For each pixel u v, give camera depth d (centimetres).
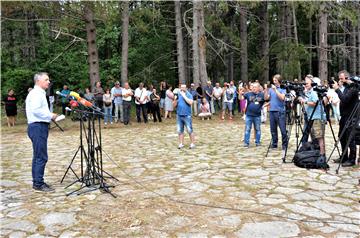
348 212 445
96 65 1614
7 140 1136
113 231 400
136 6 2053
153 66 2380
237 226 407
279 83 855
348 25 2536
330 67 2981
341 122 692
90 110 587
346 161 693
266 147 919
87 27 1591
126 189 559
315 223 412
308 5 1706
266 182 582
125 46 1748
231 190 541
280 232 389
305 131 717
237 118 1666
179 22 1908
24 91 2022
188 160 773
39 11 1477
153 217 437
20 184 602
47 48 2295
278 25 2522
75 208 475
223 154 836
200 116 1612
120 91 1530
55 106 2133
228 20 2509
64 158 820
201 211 455
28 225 421
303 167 677
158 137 1138
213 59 2631
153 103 1554
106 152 884
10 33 2334
